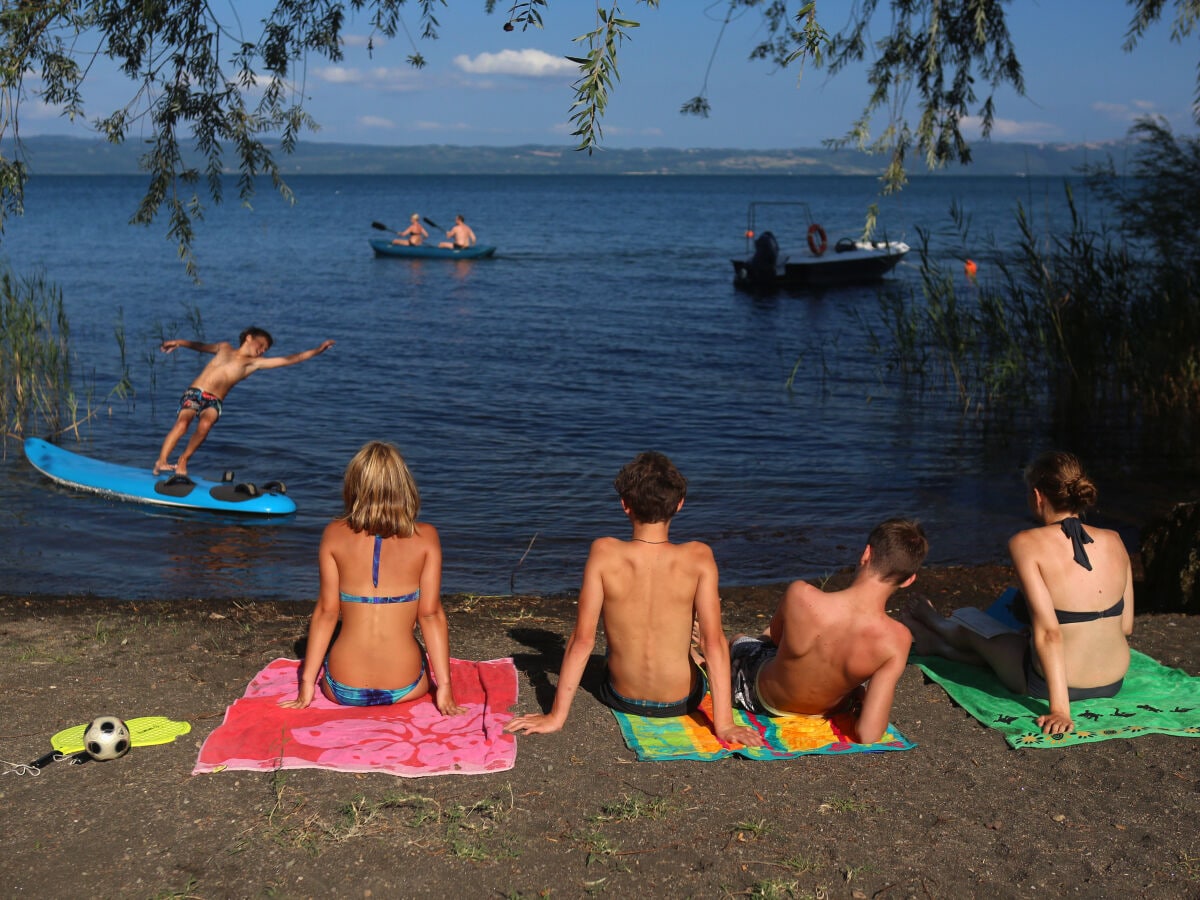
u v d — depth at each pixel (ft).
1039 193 317.63
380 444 13.32
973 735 13.43
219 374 31.37
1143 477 33.68
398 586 13.37
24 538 26.40
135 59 22.43
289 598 22.27
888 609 21.35
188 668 15.43
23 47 19.81
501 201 349.20
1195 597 19.62
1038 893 9.87
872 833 10.89
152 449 36.35
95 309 72.18
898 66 27.68
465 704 14.06
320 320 71.05
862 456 37.06
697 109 24.81
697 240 160.76
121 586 22.99
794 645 13.08
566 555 26.13
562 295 87.71
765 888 9.73
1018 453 37.22
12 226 170.71
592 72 11.21
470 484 32.91
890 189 26.63
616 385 50.29
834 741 13.03
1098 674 14.03
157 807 11.05
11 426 38.42
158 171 23.22
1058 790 11.93
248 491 29.04
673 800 11.45
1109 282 45.57
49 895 9.46
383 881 9.77
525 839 10.55
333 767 11.92
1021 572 13.79
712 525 28.86
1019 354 45.62
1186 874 10.21
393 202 334.44
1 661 15.61
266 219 210.18
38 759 12.10
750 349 61.46
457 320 72.38
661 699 13.48
